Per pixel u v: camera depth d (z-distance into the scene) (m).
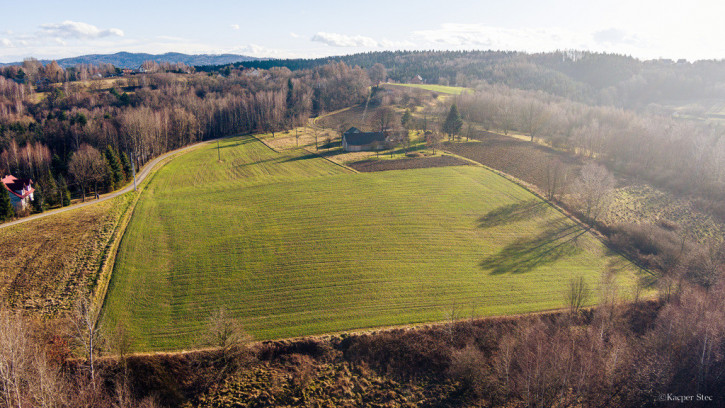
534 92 199.00
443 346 42.25
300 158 117.06
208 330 43.06
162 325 44.66
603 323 41.84
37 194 75.12
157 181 98.50
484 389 36.88
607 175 84.94
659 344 38.94
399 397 37.25
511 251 61.84
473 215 73.44
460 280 53.75
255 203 79.44
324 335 43.62
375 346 42.16
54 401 30.44
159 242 63.16
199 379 38.53
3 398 29.53
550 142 123.38
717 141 93.25
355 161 109.81
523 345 38.16
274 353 41.44
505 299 49.94
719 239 67.12
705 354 36.06
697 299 42.34
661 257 60.50
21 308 45.28
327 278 53.69
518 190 84.69
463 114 164.00
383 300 49.34
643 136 103.12
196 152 132.00
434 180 90.50
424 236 65.31
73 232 64.94
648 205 79.12
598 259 60.72
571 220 72.44
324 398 36.78
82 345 39.84
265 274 54.56
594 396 34.28
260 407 35.72
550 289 52.34
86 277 52.38
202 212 75.38
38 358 33.88
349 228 67.69
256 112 174.62
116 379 36.75
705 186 84.25
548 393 33.91
